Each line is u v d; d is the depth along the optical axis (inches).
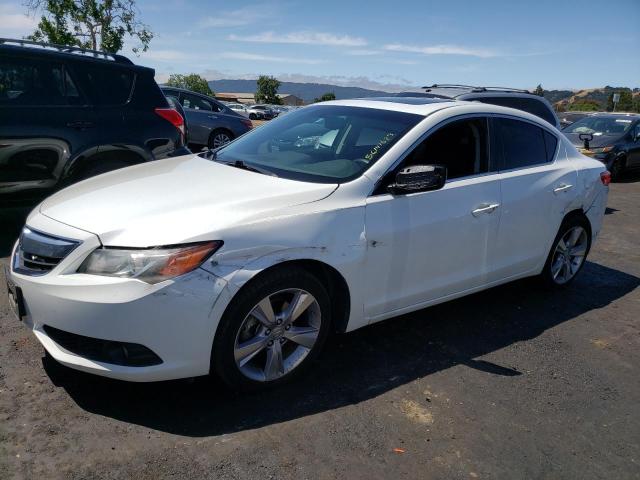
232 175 139.0
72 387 122.2
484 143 164.2
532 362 152.3
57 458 100.8
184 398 121.3
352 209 130.0
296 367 128.5
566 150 195.8
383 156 140.9
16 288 116.9
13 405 114.6
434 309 181.3
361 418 120.0
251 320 118.5
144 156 226.7
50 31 746.8
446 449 112.9
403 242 139.2
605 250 272.8
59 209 123.4
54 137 206.1
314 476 102.0
